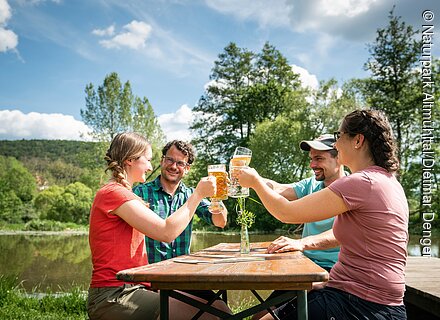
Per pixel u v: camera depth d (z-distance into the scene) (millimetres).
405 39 23281
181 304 1970
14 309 4754
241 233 2324
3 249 15922
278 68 37938
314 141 3154
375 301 1771
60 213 38500
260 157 29000
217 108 38188
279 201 1936
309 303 1827
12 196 41875
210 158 36938
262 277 1438
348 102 26609
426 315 3504
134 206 2074
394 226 1813
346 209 1830
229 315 1567
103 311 1993
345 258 1884
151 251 3248
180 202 3486
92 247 2107
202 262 1886
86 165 40125
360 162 2012
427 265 4523
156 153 32688
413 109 22484
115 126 37656
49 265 10500
